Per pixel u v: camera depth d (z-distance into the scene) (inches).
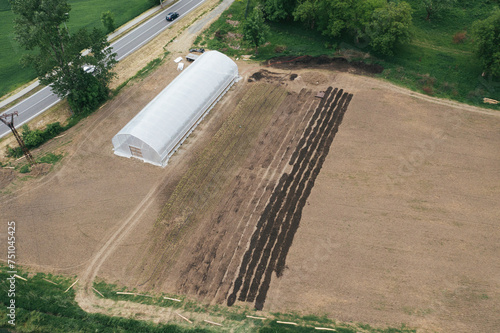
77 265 1533.0
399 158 1863.9
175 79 2326.5
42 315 1375.5
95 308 1398.9
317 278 1428.4
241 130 2091.5
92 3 3408.0
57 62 2060.8
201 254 1534.2
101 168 1929.1
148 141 1859.0
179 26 3016.7
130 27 3046.3
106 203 1755.7
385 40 2297.0
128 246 1582.2
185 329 1311.5
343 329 1280.8
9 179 1891.0
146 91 2399.1
